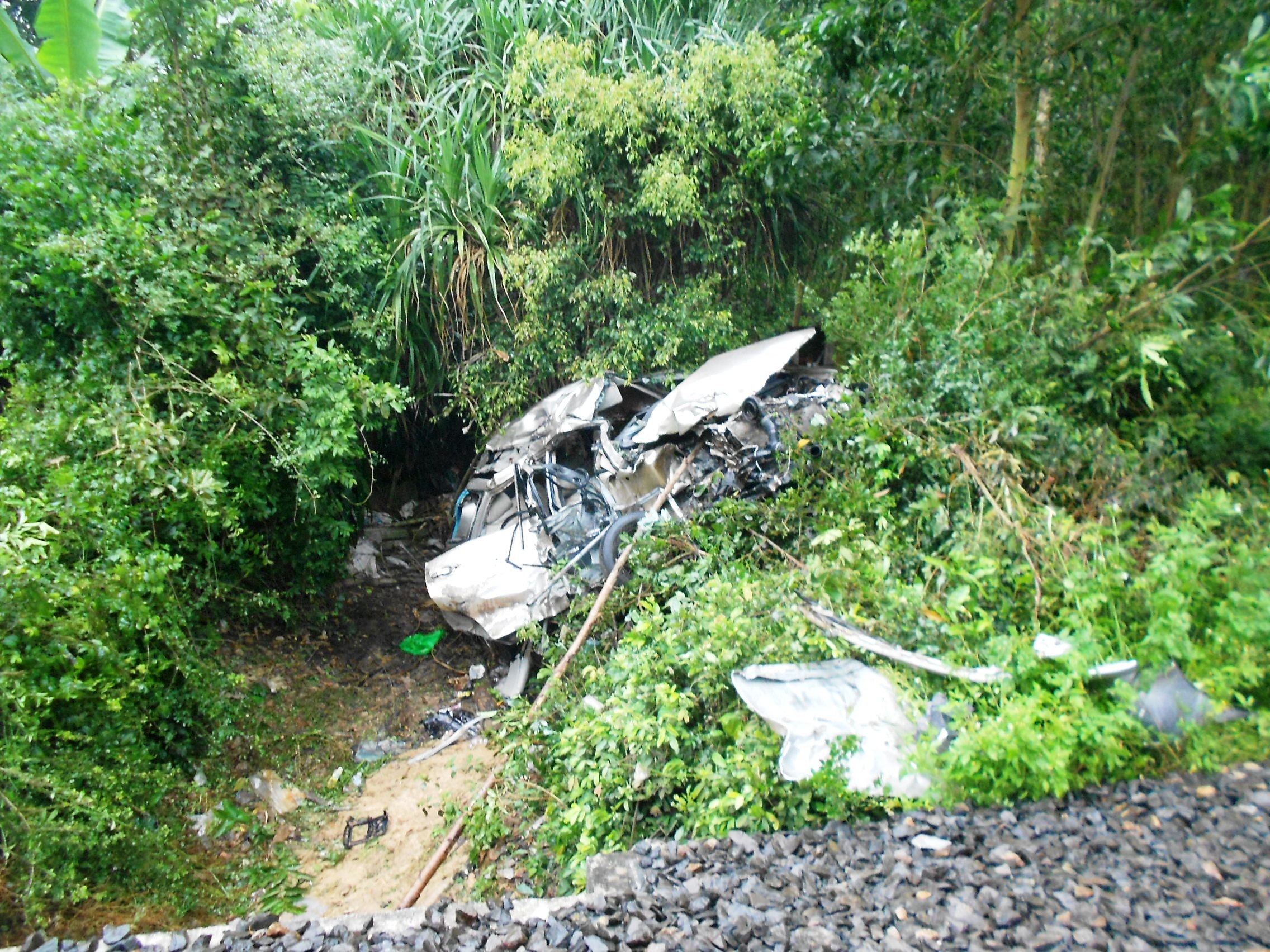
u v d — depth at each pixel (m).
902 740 3.25
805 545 5.22
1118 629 3.40
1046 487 4.34
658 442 6.52
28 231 5.24
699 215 6.96
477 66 7.71
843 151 5.98
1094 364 4.47
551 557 6.23
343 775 5.53
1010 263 5.16
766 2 7.72
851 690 3.55
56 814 3.63
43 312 5.58
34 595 3.83
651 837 3.62
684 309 7.21
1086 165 5.49
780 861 2.98
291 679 6.16
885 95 5.57
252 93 6.56
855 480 4.99
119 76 6.54
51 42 7.32
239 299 5.79
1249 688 3.36
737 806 3.21
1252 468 4.45
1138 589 3.53
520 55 7.07
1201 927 2.39
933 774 3.13
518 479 6.70
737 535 5.43
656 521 5.88
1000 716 3.11
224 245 5.74
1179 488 4.18
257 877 4.42
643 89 6.81
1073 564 3.65
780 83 6.72
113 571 4.39
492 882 4.32
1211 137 4.41
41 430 4.79
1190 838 2.80
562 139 6.86
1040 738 2.97
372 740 5.88
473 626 6.48
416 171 7.21
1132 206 5.37
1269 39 3.67
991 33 5.09
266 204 6.17
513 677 6.30
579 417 6.88
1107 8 4.69
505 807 4.61
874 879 2.81
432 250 7.11
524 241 7.22
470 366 7.39
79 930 3.64
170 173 5.88
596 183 7.05
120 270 5.21
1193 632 3.44
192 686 4.88
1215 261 4.31
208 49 6.23
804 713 3.45
